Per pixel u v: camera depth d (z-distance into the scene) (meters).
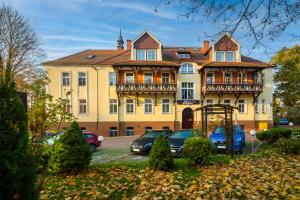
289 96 45.03
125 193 7.34
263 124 34.44
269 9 6.21
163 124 33.50
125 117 33.31
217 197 6.73
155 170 9.75
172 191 7.28
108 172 9.52
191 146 10.23
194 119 33.75
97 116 33.06
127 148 20.33
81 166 9.50
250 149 17.45
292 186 7.35
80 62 33.16
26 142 3.65
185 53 34.94
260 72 34.31
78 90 33.06
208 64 32.81
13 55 29.03
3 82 3.64
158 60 33.50
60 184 8.27
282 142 12.23
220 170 9.49
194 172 9.44
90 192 7.41
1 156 3.37
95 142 18.52
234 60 34.19
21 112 3.66
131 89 32.31
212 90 32.88
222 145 15.34
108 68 33.53
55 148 5.73
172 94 33.75
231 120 12.59
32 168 3.71
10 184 3.43
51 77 32.69
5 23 29.41
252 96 34.38
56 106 6.07
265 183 7.66
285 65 42.34
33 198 3.71
